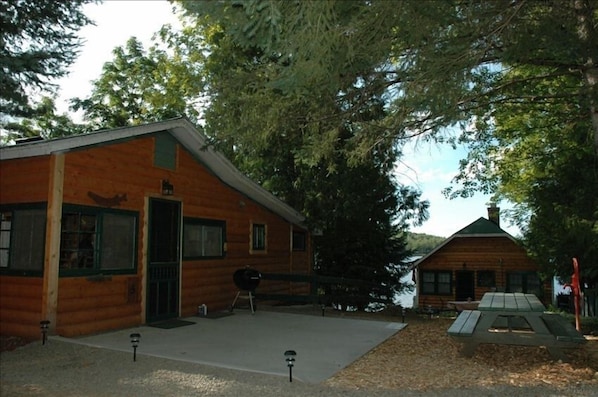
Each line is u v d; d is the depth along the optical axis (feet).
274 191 53.26
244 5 10.84
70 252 23.32
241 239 38.22
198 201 32.81
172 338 23.66
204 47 51.34
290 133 23.67
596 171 32.17
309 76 12.88
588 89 17.46
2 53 24.20
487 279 71.56
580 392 15.39
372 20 12.74
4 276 23.68
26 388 15.44
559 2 15.37
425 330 27.35
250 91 21.44
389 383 16.40
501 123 37.58
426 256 74.69
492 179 44.62
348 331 26.48
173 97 54.08
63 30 26.37
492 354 20.79
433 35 14.48
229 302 35.94
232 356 20.02
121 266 26.14
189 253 31.81
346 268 50.72
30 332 22.39
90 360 18.88
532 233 37.52
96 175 24.71
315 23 11.34
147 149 28.22
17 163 23.85
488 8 14.37
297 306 39.06
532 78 21.48
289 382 16.35
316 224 47.67
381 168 41.14
